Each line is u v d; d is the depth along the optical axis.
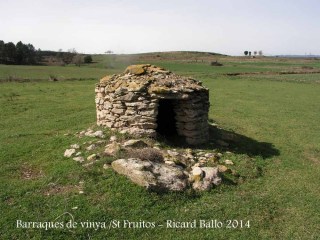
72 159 10.31
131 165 9.00
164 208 8.17
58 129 16.31
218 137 14.01
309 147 15.48
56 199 8.18
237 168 10.95
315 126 20.11
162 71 13.23
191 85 12.54
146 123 11.79
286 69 75.88
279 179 10.91
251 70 72.75
